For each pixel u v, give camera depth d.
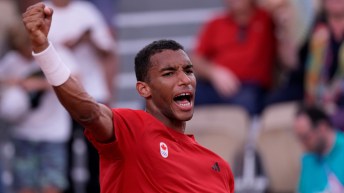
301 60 29.25
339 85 28.20
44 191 28.41
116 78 31.84
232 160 29.00
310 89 28.67
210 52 30.25
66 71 14.55
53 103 28.30
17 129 28.39
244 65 29.81
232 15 30.19
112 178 15.12
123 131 14.99
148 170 15.11
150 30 37.38
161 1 38.88
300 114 26.19
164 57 15.45
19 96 28.17
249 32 29.94
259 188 28.62
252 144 29.25
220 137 29.11
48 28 14.52
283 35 29.72
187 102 15.49
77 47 28.95
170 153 15.35
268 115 29.05
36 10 14.44
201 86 29.66
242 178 28.81
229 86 29.44
